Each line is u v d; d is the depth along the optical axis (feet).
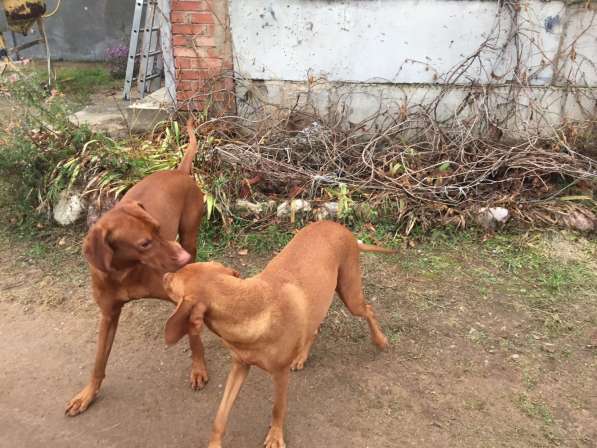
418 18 9.28
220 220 8.39
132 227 4.61
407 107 9.81
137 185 5.91
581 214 8.21
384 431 5.13
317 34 9.55
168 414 5.38
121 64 16.31
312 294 4.81
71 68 17.97
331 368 5.90
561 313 6.63
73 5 18.94
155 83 14.07
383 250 5.91
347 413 5.34
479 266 7.56
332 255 5.19
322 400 5.50
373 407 5.40
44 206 8.70
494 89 9.55
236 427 5.22
